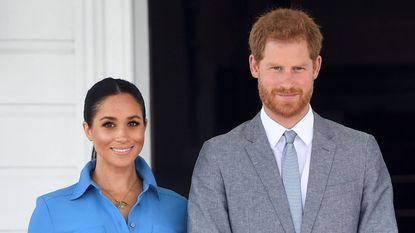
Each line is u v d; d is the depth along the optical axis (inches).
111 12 633.6
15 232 646.5
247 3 692.7
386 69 715.4
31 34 640.4
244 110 693.3
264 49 486.9
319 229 487.2
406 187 725.3
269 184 494.9
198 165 510.3
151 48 682.8
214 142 512.4
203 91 690.2
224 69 691.4
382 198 494.3
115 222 491.2
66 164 643.5
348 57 717.3
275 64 484.1
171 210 513.0
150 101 684.1
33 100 641.6
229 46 690.8
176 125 687.1
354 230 491.2
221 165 502.6
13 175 644.1
